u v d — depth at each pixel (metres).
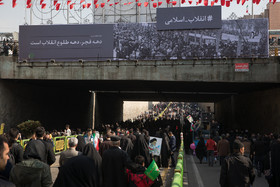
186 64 21.77
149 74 22.11
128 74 22.31
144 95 41.44
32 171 3.77
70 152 5.39
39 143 5.09
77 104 35.06
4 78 22.95
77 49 22.84
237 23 21.48
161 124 28.31
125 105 60.91
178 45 21.97
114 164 5.29
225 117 48.44
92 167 3.47
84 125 36.56
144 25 22.42
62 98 31.80
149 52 22.19
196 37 21.81
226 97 43.66
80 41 22.88
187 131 21.02
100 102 42.03
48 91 29.34
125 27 22.59
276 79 20.83
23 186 3.75
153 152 10.90
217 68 21.44
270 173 7.22
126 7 34.03
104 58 22.58
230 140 15.49
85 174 3.38
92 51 22.70
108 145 7.79
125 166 5.29
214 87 28.92
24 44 23.16
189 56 21.77
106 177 5.23
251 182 5.48
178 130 22.58
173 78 21.86
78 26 22.98
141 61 22.20
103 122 43.28
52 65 22.88
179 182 5.02
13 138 5.53
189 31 21.94
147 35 22.34
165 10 22.30
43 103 28.50
